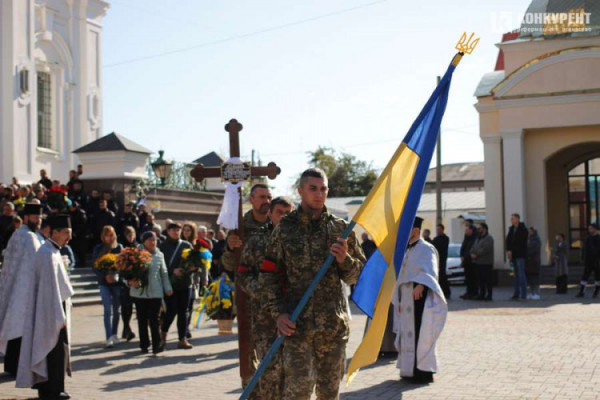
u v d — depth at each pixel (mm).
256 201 8000
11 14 26875
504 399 7996
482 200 47281
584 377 9125
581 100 26250
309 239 5375
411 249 9266
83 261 21688
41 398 8609
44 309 8633
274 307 5297
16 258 9539
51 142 30031
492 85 28125
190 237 14586
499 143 27703
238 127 8594
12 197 19281
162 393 8805
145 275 11883
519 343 12086
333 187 72688
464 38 5746
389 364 10484
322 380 5367
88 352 12281
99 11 32812
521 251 20672
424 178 5742
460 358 10734
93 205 22047
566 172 29938
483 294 20938
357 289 5488
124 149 23188
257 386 6391
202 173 8516
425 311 9031
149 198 24406
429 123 5812
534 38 27547
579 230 29766
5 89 26828
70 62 31047
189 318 13305
